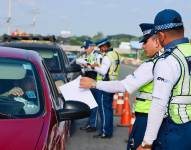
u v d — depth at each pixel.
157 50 5.15
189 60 4.25
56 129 4.71
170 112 4.32
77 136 10.53
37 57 5.78
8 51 5.73
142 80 5.07
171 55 4.25
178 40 4.38
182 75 4.23
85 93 5.33
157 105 4.19
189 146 4.32
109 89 5.16
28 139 4.13
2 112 4.70
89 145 9.74
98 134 10.82
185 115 4.29
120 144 10.01
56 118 4.81
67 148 9.23
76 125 11.77
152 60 5.09
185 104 4.29
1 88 5.09
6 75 5.25
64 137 5.73
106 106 10.33
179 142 4.31
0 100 4.90
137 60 66.62
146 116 5.38
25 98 4.95
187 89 4.26
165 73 4.20
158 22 4.43
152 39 5.14
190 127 4.30
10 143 4.05
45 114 4.70
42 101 4.92
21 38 14.06
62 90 5.34
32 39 14.10
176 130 4.31
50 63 10.77
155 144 4.43
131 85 5.09
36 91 5.07
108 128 10.45
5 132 4.21
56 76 10.16
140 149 4.28
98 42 10.15
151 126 4.20
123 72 41.31
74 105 5.06
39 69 5.41
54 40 14.14
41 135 4.24
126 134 11.09
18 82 5.18
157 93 4.20
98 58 11.10
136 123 5.48
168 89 4.19
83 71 12.25
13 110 4.74
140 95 5.39
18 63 5.45
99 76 10.34
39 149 4.02
